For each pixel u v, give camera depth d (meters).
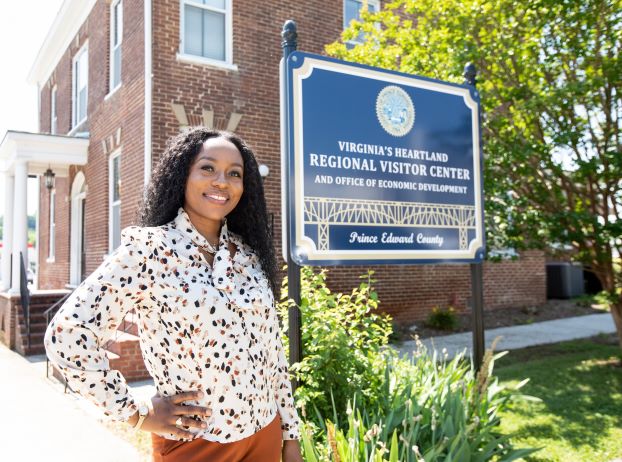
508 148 6.36
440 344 8.64
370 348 3.77
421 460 2.43
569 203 6.72
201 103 8.38
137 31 8.52
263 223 2.08
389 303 10.05
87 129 11.47
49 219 15.62
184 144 1.87
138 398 1.58
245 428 1.67
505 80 6.71
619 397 5.53
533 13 6.36
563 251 7.04
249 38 8.90
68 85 13.41
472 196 4.87
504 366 7.07
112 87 10.20
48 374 7.27
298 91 3.92
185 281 1.60
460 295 11.06
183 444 1.62
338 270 9.36
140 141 8.21
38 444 4.59
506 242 6.79
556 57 6.56
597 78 5.89
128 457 4.30
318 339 3.40
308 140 3.93
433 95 4.70
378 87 4.34
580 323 10.95
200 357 1.58
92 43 11.35
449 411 3.45
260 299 1.76
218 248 1.85
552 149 6.40
